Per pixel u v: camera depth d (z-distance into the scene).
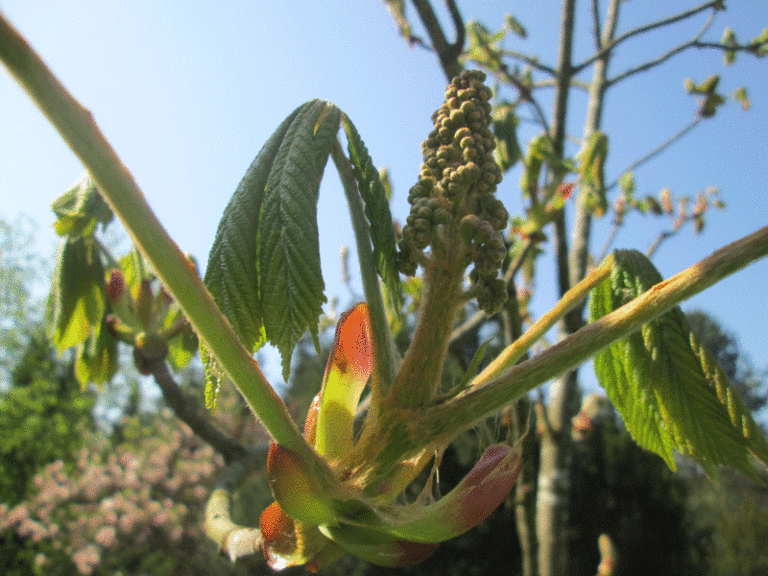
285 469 0.12
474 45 0.49
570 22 0.44
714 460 0.17
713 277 0.12
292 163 0.14
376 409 0.14
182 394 0.28
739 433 0.17
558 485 0.41
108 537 1.35
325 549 0.14
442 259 0.14
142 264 0.29
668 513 1.36
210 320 0.11
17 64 0.09
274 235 0.13
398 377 0.13
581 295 0.18
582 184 0.42
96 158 0.10
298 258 0.13
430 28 0.33
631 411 0.18
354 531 0.13
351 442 0.14
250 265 0.13
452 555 1.30
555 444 0.42
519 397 0.13
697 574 1.36
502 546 1.28
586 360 0.13
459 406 0.13
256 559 0.18
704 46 0.47
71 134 0.09
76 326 0.29
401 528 0.12
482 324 0.37
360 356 0.15
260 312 0.13
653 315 0.13
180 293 0.10
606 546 0.47
